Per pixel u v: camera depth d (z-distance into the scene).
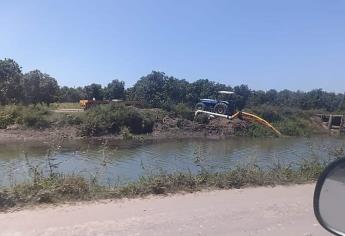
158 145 39.81
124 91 89.44
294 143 40.72
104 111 50.16
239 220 7.58
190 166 19.53
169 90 74.19
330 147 14.86
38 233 6.75
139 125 50.06
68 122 48.62
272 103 75.38
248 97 74.56
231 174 10.88
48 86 74.62
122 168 20.84
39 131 46.22
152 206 8.44
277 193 9.82
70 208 8.20
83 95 90.69
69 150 32.84
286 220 7.64
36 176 9.73
